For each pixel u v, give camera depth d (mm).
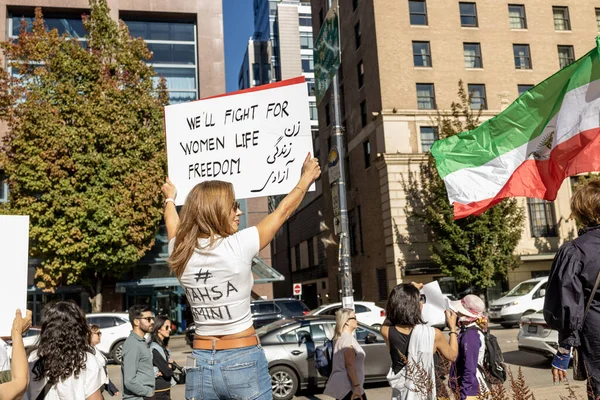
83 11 31750
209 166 3889
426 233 28984
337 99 11766
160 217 24750
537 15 32531
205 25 33250
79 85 24031
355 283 34719
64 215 23031
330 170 11641
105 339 18156
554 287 3078
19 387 2967
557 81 6996
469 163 7570
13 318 3314
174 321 30156
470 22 31891
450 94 30781
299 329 10875
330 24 9664
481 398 3617
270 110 3811
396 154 29156
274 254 65125
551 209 30625
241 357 2406
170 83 33000
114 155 23812
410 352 4008
